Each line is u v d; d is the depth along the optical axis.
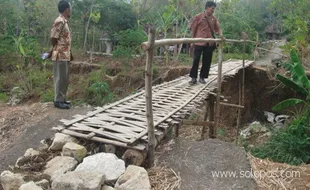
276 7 15.09
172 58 12.86
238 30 15.09
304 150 5.83
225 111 10.98
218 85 6.43
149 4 16.97
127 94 10.46
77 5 13.05
